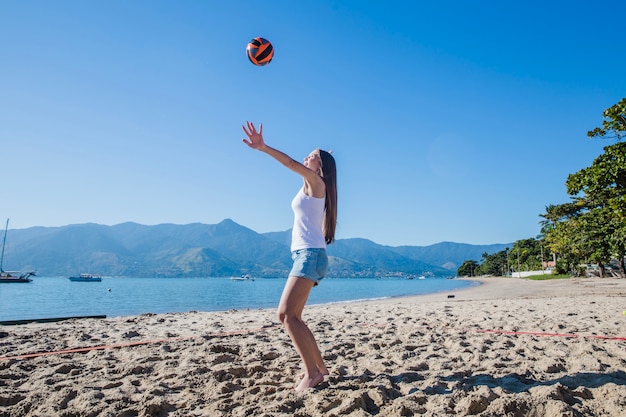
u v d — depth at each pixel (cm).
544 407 259
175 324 830
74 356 475
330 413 259
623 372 341
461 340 516
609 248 2795
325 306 1474
